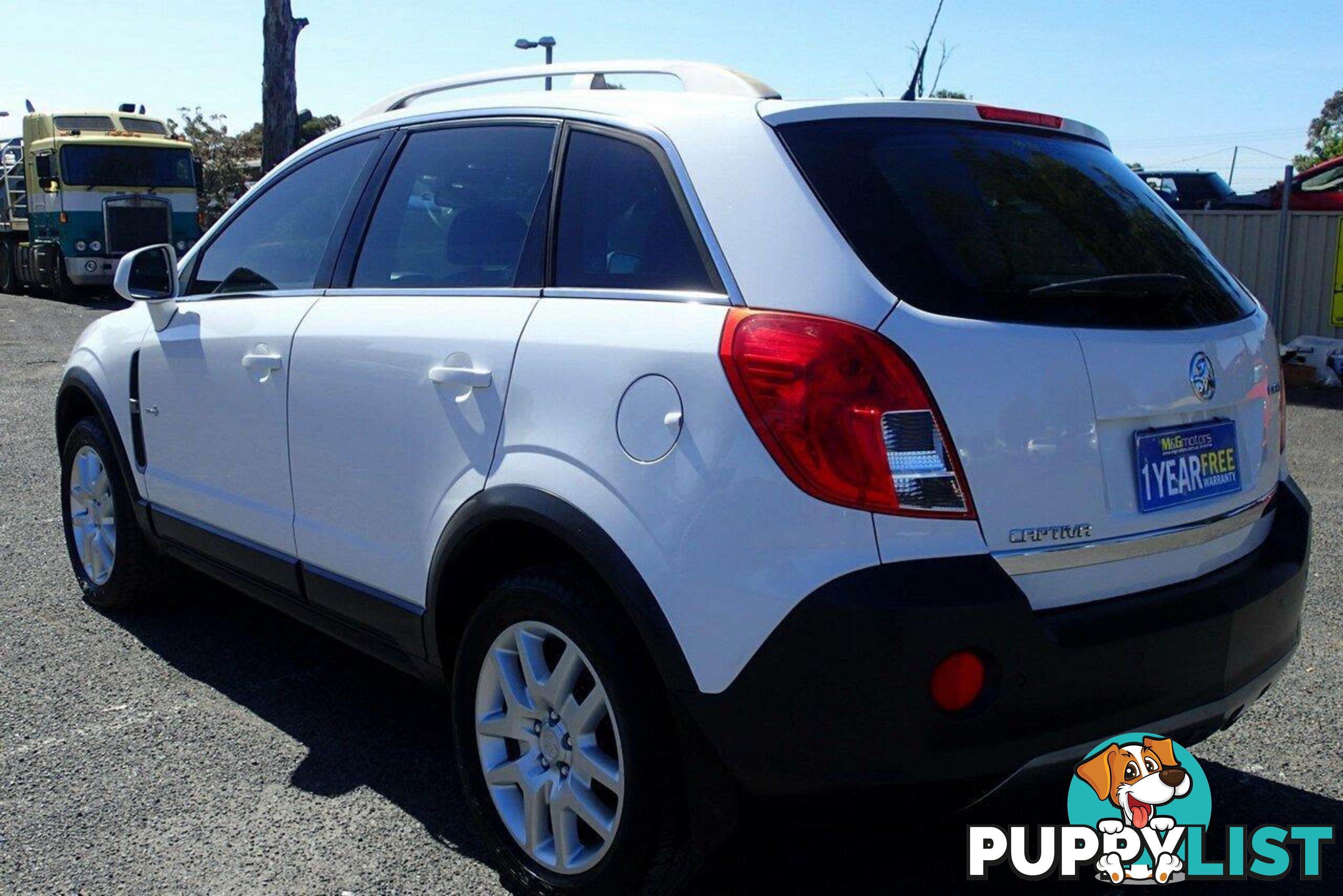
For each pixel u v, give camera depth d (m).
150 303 4.37
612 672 2.59
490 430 2.90
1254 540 2.96
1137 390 2.59
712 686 2.43
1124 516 2.58
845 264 2.45
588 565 2.73
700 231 2.66
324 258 3.71
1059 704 2.40
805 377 2.35
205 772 3.54
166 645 4.57
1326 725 3.86
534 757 2.86
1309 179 13.59
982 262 2.55
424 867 3.04
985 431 2.38
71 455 4.96
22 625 4.76
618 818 2.62
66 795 3.38
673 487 2.49
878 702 2.29
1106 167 3.14
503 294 3.05
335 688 4.19
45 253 22.55
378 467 3.27
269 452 3.71
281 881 2.96
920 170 2.68
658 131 2.86
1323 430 9.01
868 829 2.49
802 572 2.32
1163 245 3.01
